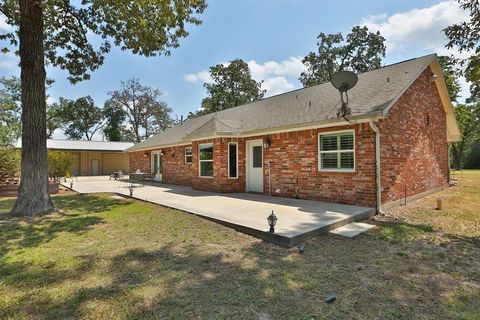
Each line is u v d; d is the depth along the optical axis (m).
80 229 6.01
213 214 6.98
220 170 11.59
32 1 7.44
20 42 7.72
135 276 3.60
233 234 5.61
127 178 22.91
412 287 3.36
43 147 7.91
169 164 17.48
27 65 7.66
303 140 9.34
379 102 7.63
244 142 11.88
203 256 4.35
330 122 8.09
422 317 2.72
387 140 7.96
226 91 35.75
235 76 35.84
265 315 2.73
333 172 8.48
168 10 8.88
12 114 34.09
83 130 46.41
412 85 9.63
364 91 9.23
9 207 8.92
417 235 5.51
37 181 7.75
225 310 2.81
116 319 2.64
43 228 6.09
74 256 4.35
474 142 35.44
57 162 17.11
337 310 2.83
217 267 3.92
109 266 3.94
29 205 7.58
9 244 4.96
